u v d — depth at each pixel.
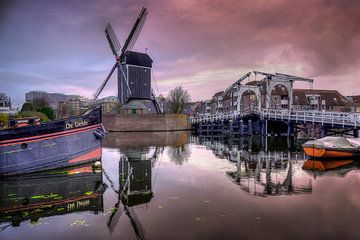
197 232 7.95
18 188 13.29
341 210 9.59
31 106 46.97
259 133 45.91
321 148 20.34
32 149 16.50
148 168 17.73
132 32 60.41
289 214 9.24
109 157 22.77
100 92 64.31
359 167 17.75
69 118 18.09
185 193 11.84
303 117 37.12
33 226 8.67
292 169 17.12
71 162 18.33
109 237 7.80
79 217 9.38
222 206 10.09
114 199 11.32
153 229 8.21
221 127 55.97
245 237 7.61
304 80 45.22
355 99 85.31
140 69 72.81
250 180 14.18
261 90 64.50
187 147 29.81
